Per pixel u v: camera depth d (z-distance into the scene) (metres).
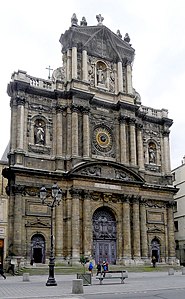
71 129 46.34
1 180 53.41
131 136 50.12
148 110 54.91
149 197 50.00
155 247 49.19
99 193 45.56
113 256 45.75
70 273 38.81
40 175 43.00
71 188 43.84
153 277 35.12
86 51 50.47
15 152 42.75
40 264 40.72
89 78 50.50
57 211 43.09
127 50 54.28
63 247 42.47
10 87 45.66
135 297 18.44
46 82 48.00
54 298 18.55
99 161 45.56
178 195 63.00
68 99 47.56
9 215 41.66
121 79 52.25
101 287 24.88
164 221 50.62
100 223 46.03
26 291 22.33
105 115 49.91
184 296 18.67
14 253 39.78
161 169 53.28
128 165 48.84
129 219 46.62
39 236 42.06
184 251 59.84
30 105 45.78
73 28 49.75
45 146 45.25
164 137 54.69
